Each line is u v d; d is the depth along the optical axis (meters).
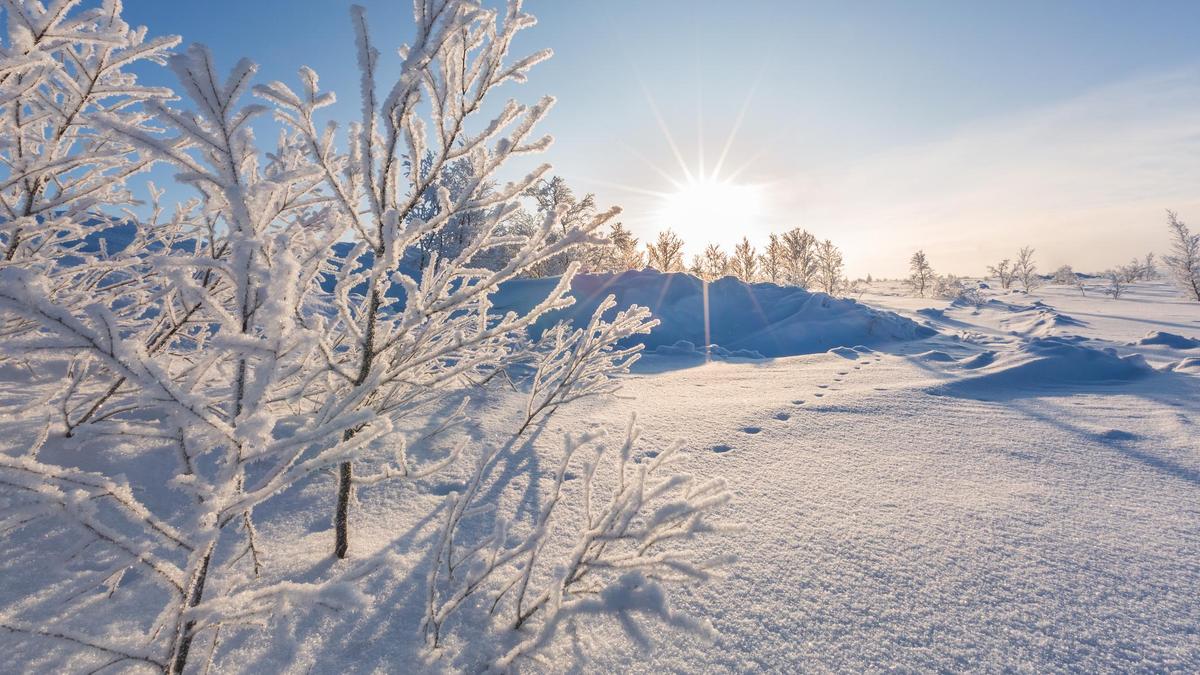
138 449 2.34
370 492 2.56
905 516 2.40
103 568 1.70
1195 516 2.43
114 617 1.50
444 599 1.74
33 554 1.69
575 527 2.27
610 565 1.45
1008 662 1.50
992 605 1.76
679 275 11.71
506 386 5.12
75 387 1.94
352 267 1.65
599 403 4.66
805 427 3.81
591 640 1.57
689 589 1.82
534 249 1.70
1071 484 2.81
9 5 1.47
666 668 1.47
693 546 2.10
